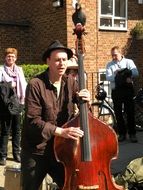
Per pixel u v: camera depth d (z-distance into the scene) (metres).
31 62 12.67
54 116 3.73
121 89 8.74
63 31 11.72
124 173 4.82
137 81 13.14
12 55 7.23
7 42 12.31
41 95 3.69
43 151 3.76
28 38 12.71
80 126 3.63
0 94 7.03
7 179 4.71
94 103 9.80
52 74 3.76
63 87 3.83
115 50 8.91
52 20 12.05
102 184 3.66
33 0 12.59
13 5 12.94
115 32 12.77
